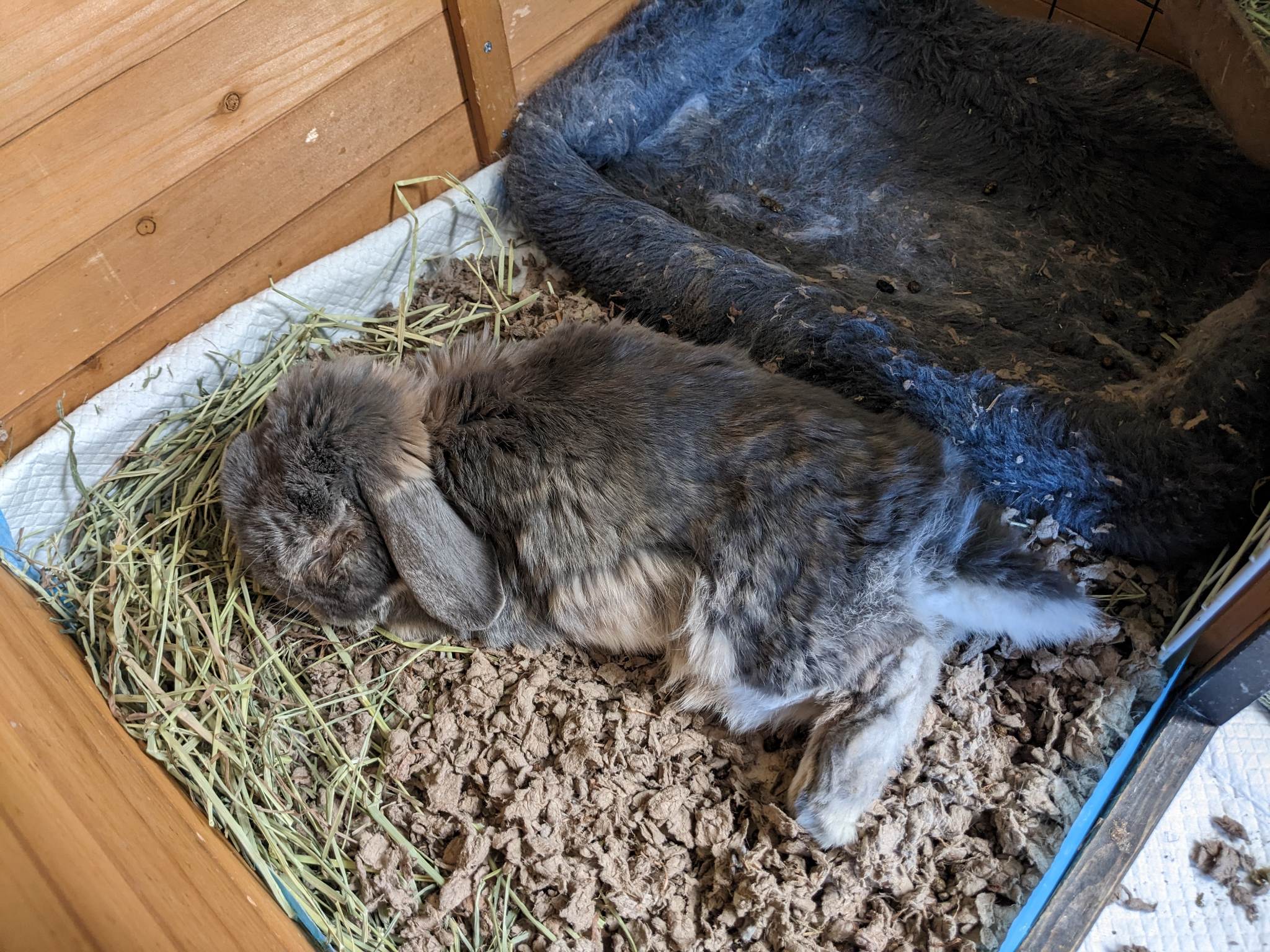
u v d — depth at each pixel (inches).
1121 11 26.5
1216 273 22.5
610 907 16.9
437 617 17.9
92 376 20.1
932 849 17.1
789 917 16.2
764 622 16.9
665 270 22.2
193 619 18.9
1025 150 25.2
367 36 20.6
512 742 18.1
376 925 16.8
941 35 26.3
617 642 18.7
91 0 16.5
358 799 17.7
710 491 17.0
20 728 14.1
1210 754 19.0
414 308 24.0
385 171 23.0
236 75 19.0
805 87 27.8
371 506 17.7
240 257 21.3
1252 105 20.5
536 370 18.5
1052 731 18.0
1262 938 17.3
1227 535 18.6
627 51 26.0
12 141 16.8
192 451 21.1
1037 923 16.7
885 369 19.9
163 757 17.0
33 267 18.1
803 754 17.5
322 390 18.2
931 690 17.4
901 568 16.8
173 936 12.5
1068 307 22.4
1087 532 19.7
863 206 25.1
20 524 19.8
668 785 17.9
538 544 17.8
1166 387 18.8
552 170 23.8
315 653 19.4
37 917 11.8
